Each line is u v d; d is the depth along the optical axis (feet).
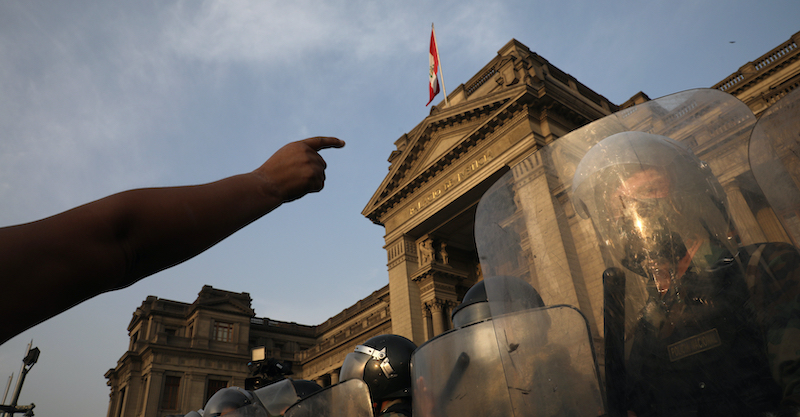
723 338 2.86
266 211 2.02
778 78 60.44
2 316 1.28
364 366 9.73
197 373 121.60
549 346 3.68
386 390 9.49
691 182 3.35
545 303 3.75
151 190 1.76
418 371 5.79
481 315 7.16
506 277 4.17
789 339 2.65
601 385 3.38
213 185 1.92
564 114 66.28
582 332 3.50
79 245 1.45
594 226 3.61
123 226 1.59
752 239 3.06
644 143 3.58
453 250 84.02
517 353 3.90
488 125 68.54
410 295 76.89
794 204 2.91
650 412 3.01
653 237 3.27
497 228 4.37
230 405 12.19
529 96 63.21
